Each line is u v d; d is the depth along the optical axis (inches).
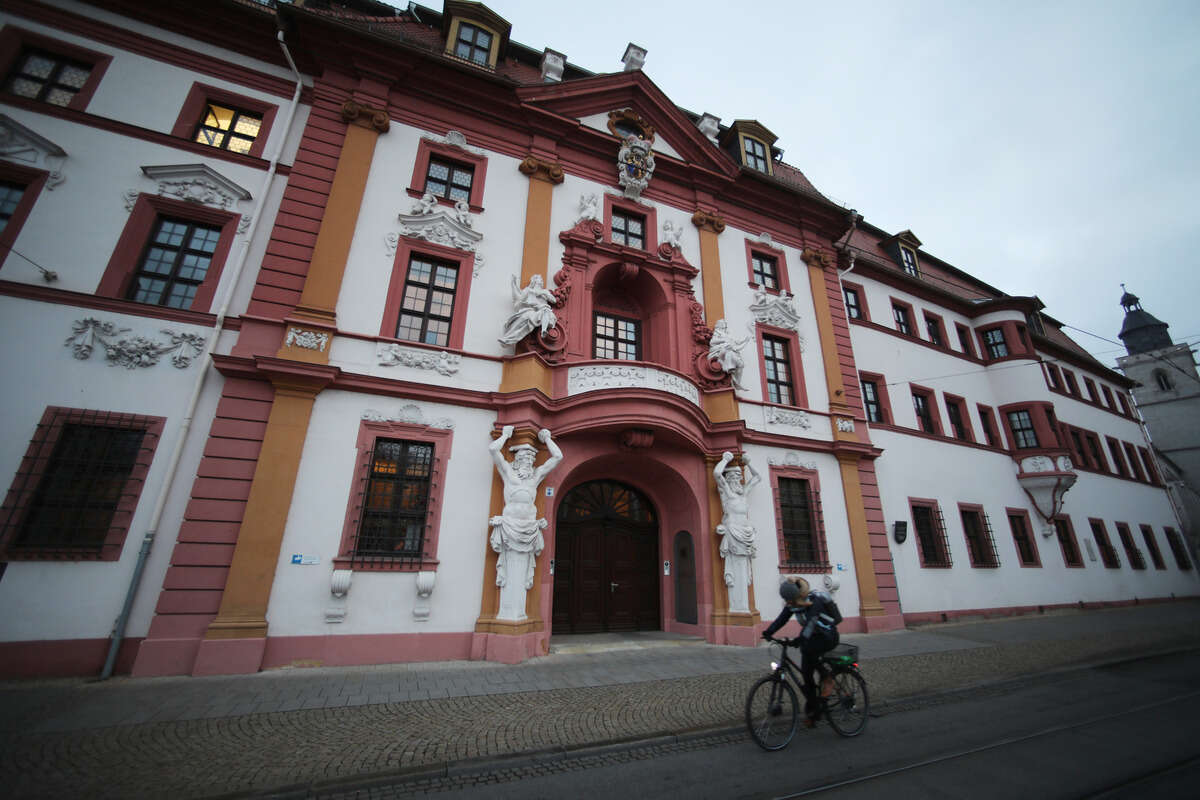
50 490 291.7
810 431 532.4
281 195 395.5
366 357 370.6
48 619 275.0
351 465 345.1
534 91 489.1
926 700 268.2
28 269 317.4
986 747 196.1
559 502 458.6
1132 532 881.5
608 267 496.4
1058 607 680.4
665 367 430.9
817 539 493.4
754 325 549.0
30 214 327.6
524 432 376.8
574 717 224.5
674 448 456.8
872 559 516.7
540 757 186.1
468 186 460.8
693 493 455.5
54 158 343.3
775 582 458.9
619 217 530.6
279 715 219.9
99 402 309.4
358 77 438.6
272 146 405.7
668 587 477.1
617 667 324.5
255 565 306.7
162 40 394.9
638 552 491.8
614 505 491.5
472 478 372.5
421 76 453.4
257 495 317.4
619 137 534.0
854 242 777.6
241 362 334.6
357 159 414.6
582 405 401.1
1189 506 1186.0
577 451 417.7
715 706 244.1
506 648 330.3
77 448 302.2
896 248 805.2
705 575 438.3
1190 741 199.6
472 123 473.7
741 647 399.9
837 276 634.2
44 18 369.4
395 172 427.2
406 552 346.6
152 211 358.3
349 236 393.1
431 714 225.3
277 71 425.7
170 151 372.5
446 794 157.8
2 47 355.6
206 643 284.4
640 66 576.7
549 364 412.8
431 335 406.9
